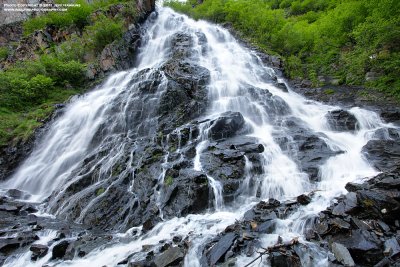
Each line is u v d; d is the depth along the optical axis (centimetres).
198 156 981
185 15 3030
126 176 962
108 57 2055
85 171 1095
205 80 1517
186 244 627
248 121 1258
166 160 985
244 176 888
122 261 614
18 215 920
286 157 993
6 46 2636
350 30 2064
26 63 1866
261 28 2405
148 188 893
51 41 2200
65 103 1625
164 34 2619
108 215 852
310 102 1590
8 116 1497
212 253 575
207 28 2552
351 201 638
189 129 1120
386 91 1555
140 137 1241
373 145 1040
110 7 2466
